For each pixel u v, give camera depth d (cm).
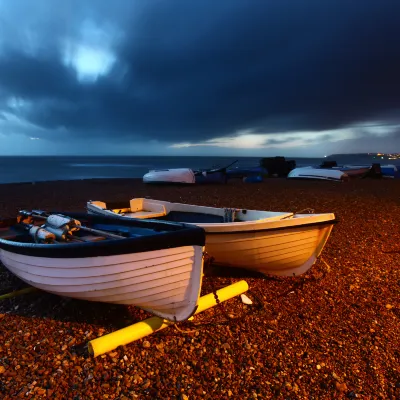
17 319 460
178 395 327
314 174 2653
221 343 410
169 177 2316
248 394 330
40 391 327
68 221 518
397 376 353
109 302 442
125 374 354
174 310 427
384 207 1357
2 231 622
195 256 405
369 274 622
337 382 343
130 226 577
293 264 567
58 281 437
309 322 457
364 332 432
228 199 1639
